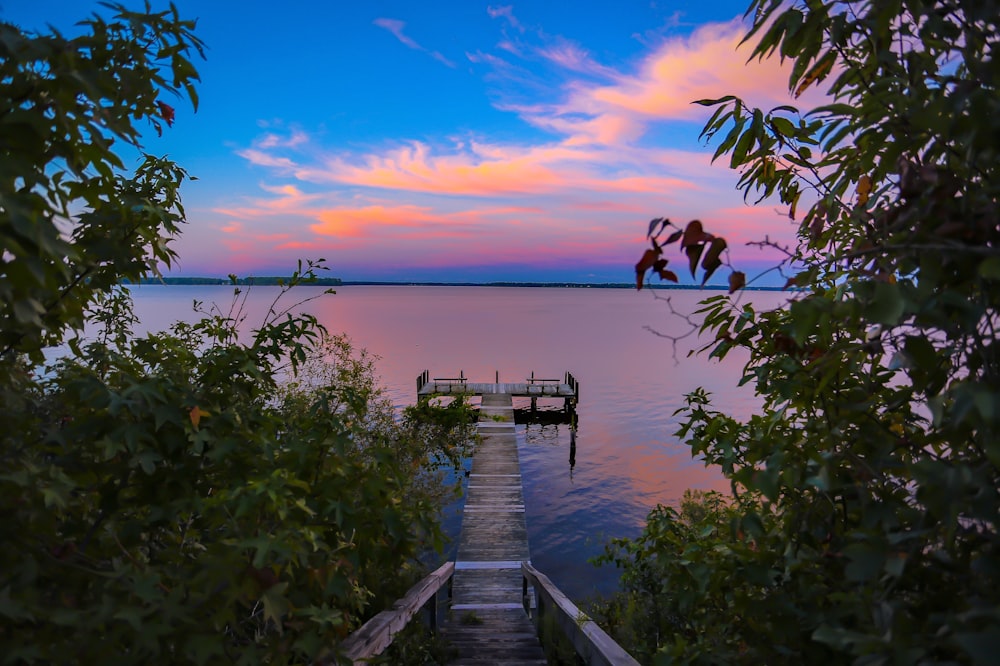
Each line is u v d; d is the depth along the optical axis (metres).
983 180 0.88
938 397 0.83
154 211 1.56
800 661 1.22
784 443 1.29
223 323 2.14
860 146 1.08
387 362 47.34
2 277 0.84
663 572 1.96
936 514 0.80
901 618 0.85
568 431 27.36
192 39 1.34
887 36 1.04
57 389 1.61
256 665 1.33
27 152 0.95
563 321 107.81
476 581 8.84
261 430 1.84
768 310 1.32
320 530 1.77
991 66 0.77
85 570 1.17
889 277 1.00
